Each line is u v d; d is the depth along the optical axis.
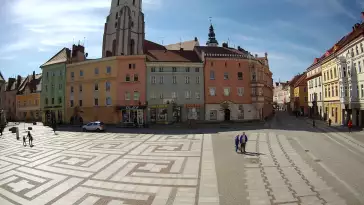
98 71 55.53
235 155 20.33
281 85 134.25
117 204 11.15
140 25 72.75
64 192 12.88
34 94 80.50
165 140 28.89
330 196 11.30
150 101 51.91
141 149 23.62
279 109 133.88
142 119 51.41
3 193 13.02
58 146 26.86
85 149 24.42
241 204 10.77
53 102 63.09
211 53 55.62
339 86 46.72
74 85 58.91
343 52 44.94
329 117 53.56
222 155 20.42
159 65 52.25
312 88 67.12
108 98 54.09
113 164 18.17
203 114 52.47
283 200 11.02
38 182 14.66
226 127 42.72
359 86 39.03
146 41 76.00
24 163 19.53
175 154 21.16
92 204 11.23
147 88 52.06
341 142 25.86
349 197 11.12
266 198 11.32
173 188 13.01
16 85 90.25
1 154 23.73
